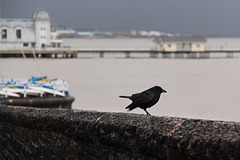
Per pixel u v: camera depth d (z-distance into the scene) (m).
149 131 4.93
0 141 8.49
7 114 8.02
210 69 97.69
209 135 4.30
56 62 110.50
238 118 32.12
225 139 4.13
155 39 140.00
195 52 136.25
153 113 32.38
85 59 127.25
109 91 59.09
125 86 66.75
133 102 6.93
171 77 79.88
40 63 105.88
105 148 5.56
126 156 5.25
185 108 38.31
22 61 106.88
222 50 139.38
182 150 4.48
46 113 6.88
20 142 7.65
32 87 32.53
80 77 79.69
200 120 4.59
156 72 91.00
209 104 42.19
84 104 42.69
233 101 45.03
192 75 83.31
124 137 5.24
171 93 54.91
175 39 136.50
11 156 8.09
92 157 5.81
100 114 5.84
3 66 91.12
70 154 6.25
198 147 4.33
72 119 6.17
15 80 39.97
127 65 110.25
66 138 6.32
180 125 4.68
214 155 4.18
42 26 122.50
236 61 123.31
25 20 121.19
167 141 4.66
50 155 6.75
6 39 116.81
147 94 6.89
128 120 5.32
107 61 122.50
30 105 30.64
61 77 78.88
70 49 126.88
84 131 5.89
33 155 7.25
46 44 124.00
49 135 6.71
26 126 7.35
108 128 5.48
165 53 137.75
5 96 30.48
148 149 4.91
